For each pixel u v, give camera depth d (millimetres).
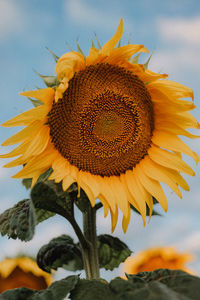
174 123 669
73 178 608
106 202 630
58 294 542
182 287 523
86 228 641
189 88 643
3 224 616
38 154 597
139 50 616
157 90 649
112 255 712
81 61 610
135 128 666
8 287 806
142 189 664
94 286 550
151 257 891
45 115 597
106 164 655
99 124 650
